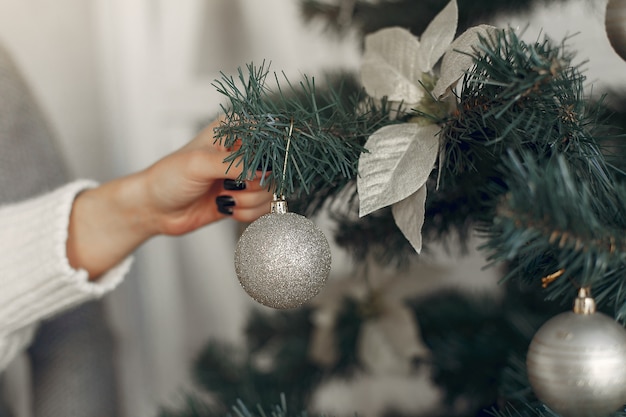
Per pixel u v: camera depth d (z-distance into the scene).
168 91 1.85
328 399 1.77
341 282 1.09
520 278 0.60
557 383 0.50
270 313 1.16
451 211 0.76
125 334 1.89
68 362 1.15
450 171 0.64
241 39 1.79
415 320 1.04
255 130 0.57
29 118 1.14
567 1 0.91
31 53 1.78
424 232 0.80
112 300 1.84
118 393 1.23
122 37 1.84
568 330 0.50
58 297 0.86
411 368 1.06
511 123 0.56
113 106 1.87
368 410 1.77
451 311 1.02
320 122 0.62
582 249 0.49
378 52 0.66
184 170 0.71
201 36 1.82
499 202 0.51
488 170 0.68
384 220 0.82
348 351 1.06
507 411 0.67
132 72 1.85
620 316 0.53
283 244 0.56
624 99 0.83
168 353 1.93
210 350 1.11
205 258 1.91
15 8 1.75
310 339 1.10
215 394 1.02
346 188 0.74
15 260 0.84
